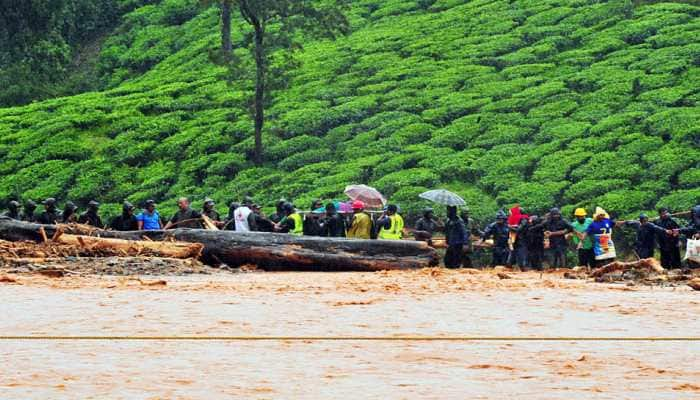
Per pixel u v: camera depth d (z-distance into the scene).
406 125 144.62
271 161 143.62
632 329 29.58
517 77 156.38
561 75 153.62
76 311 34.22
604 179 119.50
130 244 65.19
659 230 71.56
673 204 110.06
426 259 66.06
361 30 192.62
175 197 137.25
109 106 169.12
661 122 130.25
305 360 22.95
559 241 75.25
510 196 119.31
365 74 166.88
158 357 23.36
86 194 141.50
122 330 28.73
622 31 165.62
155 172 144.62
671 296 42.03
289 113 154.75
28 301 38.03
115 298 39.47
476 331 28.83
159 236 67.25
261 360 22.94
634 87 145.50
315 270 65.69
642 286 49.91
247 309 35.03
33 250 63.12
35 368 21.50
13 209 80.31
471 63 164.62
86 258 62.66
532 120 139.38
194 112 164.12
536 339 26.95
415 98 153.25
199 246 65.75
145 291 43.19
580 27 172.50
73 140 157.25
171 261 62.81
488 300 39.25
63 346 25.27
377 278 56.03
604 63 154.38
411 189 123.25
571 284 50.44
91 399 17.73
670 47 156.00
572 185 118.81
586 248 71.06
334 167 136.50
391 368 21.78
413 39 179.75
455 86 156.00
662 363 22.56
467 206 118.38
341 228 73.75
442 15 190.75
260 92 143.88
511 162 127.75
